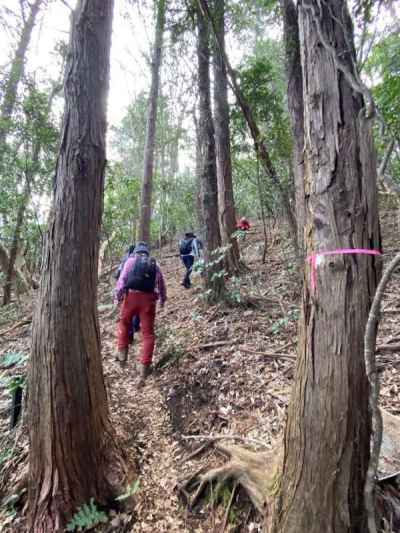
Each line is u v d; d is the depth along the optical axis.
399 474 1.75
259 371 3.20
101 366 2.34
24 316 6.64
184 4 4.70
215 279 5.00
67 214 2.10
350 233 1.30
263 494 1.79
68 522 2.06
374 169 1.32
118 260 11.24
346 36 1.31
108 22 2.28
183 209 15.35
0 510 2.24
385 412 2.23
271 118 6.21
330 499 1.36
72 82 2.14
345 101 1.29
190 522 2.06
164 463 2.54
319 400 1.36
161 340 4.37
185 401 3.14
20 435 2.77
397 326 3.39
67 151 2.13
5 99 5.60
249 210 12.34
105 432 2.35
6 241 7.66
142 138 14.91
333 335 1.33
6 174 6.05
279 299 4.67
